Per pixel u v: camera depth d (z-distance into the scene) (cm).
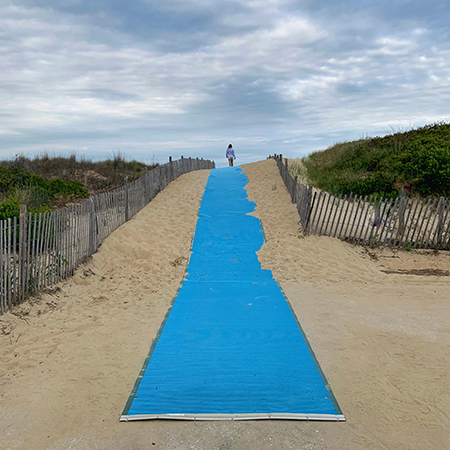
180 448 365
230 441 373
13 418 401
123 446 366
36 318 629
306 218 1155
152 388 457
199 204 1538
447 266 990
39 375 480
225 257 1034
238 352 548
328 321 660
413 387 465
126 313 692
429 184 1335
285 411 417
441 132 1719
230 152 2703
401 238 1066
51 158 2109
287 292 806
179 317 675
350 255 1034
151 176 1550
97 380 476
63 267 791
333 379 483
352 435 382
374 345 573
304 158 2327
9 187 1291
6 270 622
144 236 1134
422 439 376
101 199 1024
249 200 1577
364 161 1675
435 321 659
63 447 364
